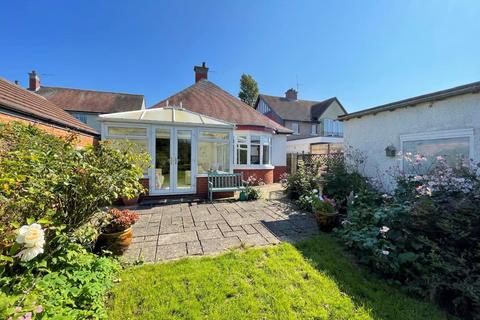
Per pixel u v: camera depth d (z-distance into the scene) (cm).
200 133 819
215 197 812
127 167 344
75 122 823
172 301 250
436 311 243
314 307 245
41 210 253
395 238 313
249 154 1195
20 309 160
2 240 204
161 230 490
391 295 268
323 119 2627
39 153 271
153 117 781
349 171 718
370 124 665
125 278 294
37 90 2156
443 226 279
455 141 451
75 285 233
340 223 480
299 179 805
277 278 298
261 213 627
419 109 523
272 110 2648
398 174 527
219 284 283
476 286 237
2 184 202
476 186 324
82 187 291
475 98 418
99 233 340
